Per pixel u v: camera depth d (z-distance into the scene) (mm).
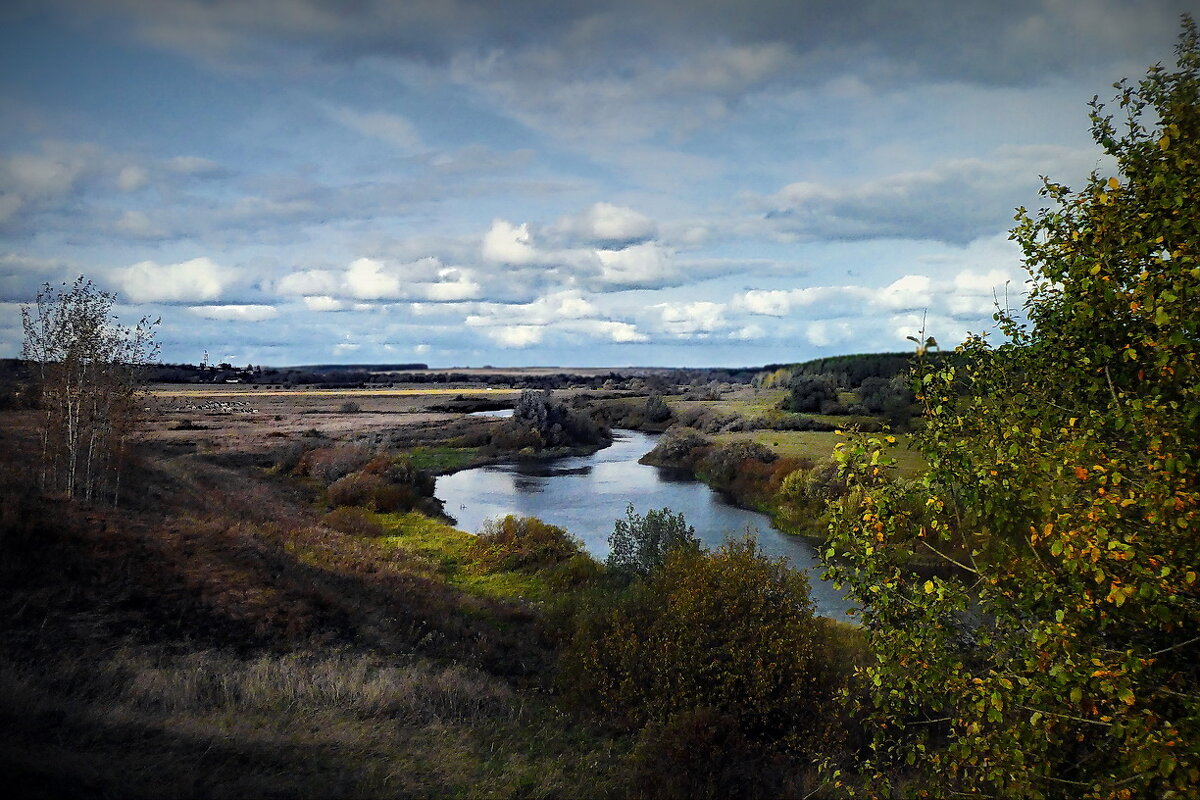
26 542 16266
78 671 12125
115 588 16016
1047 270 6926
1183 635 5996
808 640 14969
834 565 7695
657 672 15219
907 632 7113
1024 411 6559
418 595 23422
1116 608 5844
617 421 125938
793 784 11906
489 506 52781
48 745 8766
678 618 15930
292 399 152250
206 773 9086
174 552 18797
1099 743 6219
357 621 18703
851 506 7586
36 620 13844
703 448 72312
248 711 11953
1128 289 6250
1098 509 5492
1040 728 5980
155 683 12227
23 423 31297
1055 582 6352
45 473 22531
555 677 17453
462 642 19484
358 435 83750
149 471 31641
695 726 12836
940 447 7004
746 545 18453
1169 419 5379
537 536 35375
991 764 6469
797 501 46344
